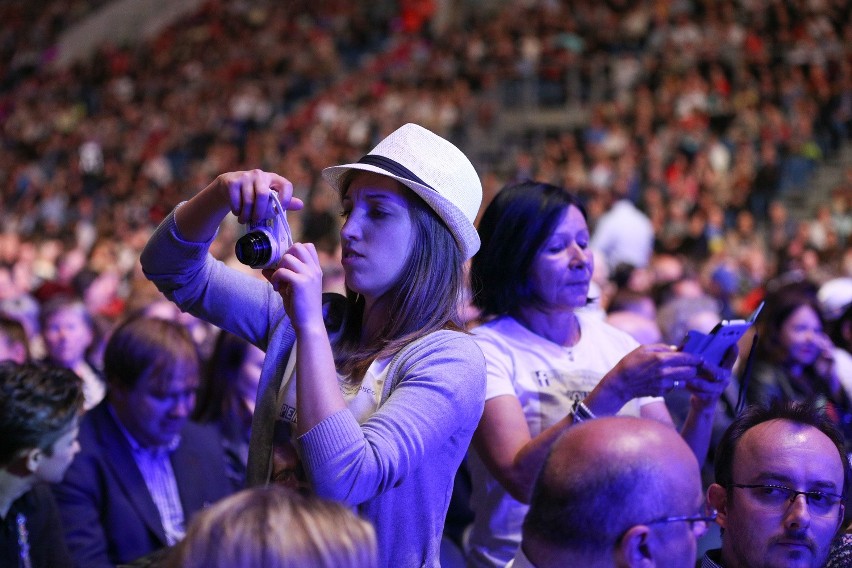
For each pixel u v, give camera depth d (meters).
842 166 24.42
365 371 2.77
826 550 3.00
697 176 23.48
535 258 3.75
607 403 3.28
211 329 7.91
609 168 24.47
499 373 3.62
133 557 4.41
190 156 30.19
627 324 6.24
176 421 4.52
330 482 2.38
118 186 27.62
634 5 31.97
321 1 38.94
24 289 15.03
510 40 32.31
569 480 2.18
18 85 39.59
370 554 1.90
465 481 4.85
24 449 3.79
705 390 3.52
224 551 1.80
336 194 3.12
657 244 19.94
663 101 26.98
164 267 2.94
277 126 31.62
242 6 39.75
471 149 27.88
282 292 2.56
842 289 7.79
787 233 20.84
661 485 2.14
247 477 2.86
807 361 5.60
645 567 2.12
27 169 29.53
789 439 3.01
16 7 42.53
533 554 2.24
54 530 4.01
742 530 3.03
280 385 2.88
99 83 37.25
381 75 32.03
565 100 28.92
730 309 12.28
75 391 3.91
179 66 37.25
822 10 30.14
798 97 25.98
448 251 2.85
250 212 2.74
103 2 42.38
